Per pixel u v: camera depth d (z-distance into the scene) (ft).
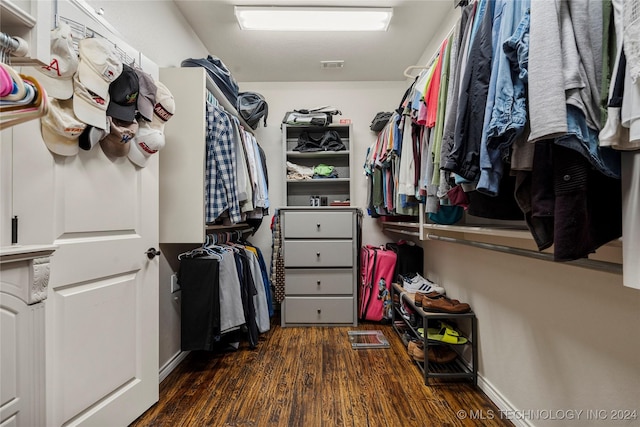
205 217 5.72
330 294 8.42
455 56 3.46
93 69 3.43
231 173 6.03
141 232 4.55
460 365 5.80
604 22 1.92
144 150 4.45
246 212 7.25
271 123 10.36
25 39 2.23
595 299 3.01
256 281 7.30
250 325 6.77
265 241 10.30
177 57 6.71
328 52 8.55
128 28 5.03
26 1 2.24
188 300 5.87
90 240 3.69
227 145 6.01
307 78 10.16
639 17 1.59
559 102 1.89
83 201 3.60
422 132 4.78
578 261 2.68
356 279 8.42
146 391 4.54
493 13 2.84
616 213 2.12
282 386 5.22
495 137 2.45
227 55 8.67
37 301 2.85
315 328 8.25
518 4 2.49
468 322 5.68
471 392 5.04
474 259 5.48
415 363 6.07
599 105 1.92
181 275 5.91
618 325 2.78
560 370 3.45
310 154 9.68
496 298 4.75
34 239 3.06
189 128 5.55
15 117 2.13
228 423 4.27
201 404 4.72
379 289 8.54
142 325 4.52
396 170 6.45
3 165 2.83
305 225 8.45
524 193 2.54
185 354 6.37
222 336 6.63
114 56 3.65
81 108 3.33
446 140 3.24
